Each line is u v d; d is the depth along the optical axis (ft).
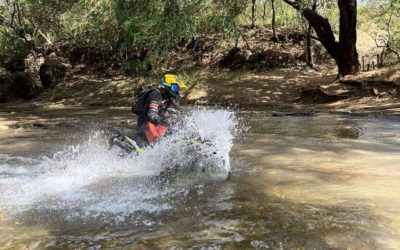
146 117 23.59
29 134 42.06
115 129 24.27
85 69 105.60
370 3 94.22
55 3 96.43
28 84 96.17
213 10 73.72
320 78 83.30
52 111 74.54
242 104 71.92
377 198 17.24
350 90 64.95
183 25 68.13
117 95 90.12
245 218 15.34
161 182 20.98
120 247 13.26
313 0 79.15
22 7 104.63
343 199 17.21
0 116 66.13
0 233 14.87
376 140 32.22
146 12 71.92
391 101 58.65
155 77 92.79
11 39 111.96
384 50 87.45
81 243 13.71
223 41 100.22
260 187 19.45
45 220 16.07
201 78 88.94
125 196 18.81
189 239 13.64
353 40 73.61
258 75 88.33
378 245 12.80
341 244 12.91
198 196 18.43
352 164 23.86
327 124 42.91
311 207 16.33
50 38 121.19
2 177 22.94
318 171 22.29
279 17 106.22
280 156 26.61
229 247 12.91
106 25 86.89
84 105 84.64
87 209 17.17
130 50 99.81
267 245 12.96
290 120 47.52
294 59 94.53
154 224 15.21
